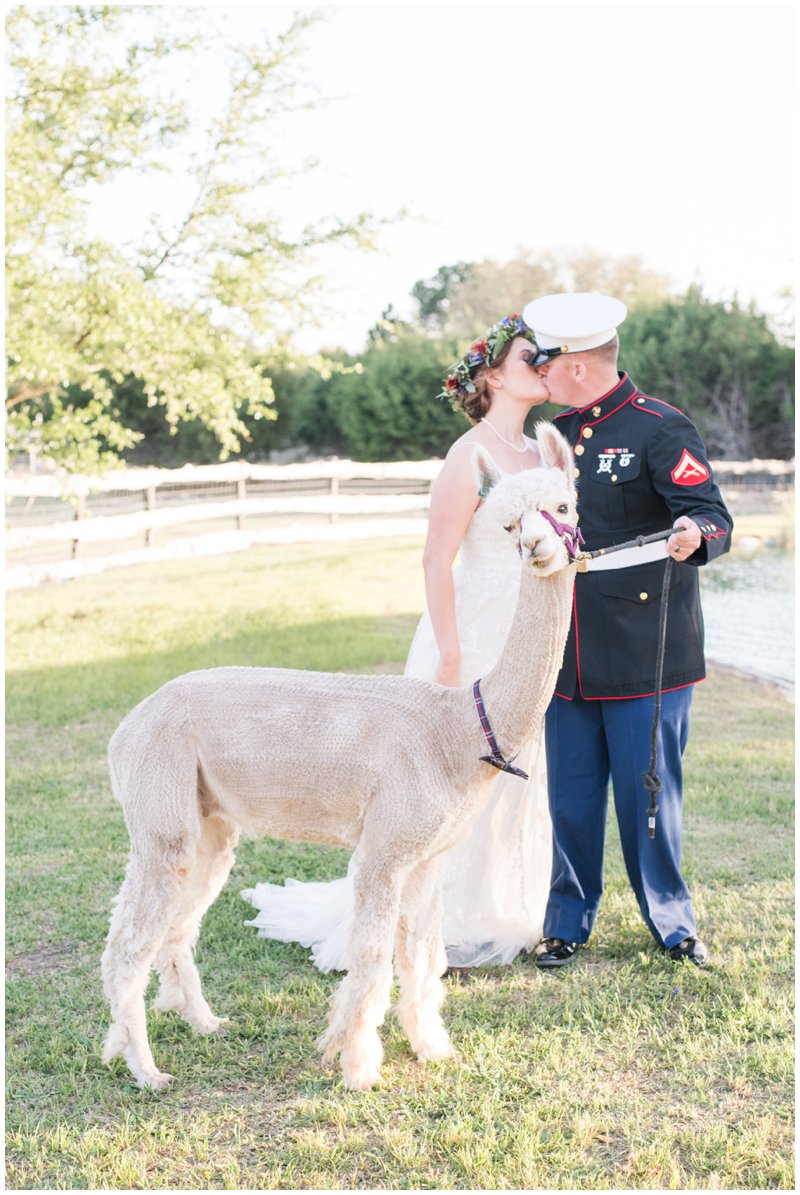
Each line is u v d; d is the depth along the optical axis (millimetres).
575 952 3990
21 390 10422
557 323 3699
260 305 11680
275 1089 3133
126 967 3113
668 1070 3176
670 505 3668
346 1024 3082
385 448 31000
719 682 8734
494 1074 3160
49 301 9359
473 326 36312
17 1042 3379
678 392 29250
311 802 3135
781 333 30328
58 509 19844
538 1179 2691
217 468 16312
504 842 3959
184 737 3176
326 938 4000
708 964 3797
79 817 5418
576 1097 3037
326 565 14789
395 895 3072
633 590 3822
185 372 10977
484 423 3826
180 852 3135
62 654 9148
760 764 6285
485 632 3807
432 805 3016
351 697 3162
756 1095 3045
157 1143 2877
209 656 8922
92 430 10570
